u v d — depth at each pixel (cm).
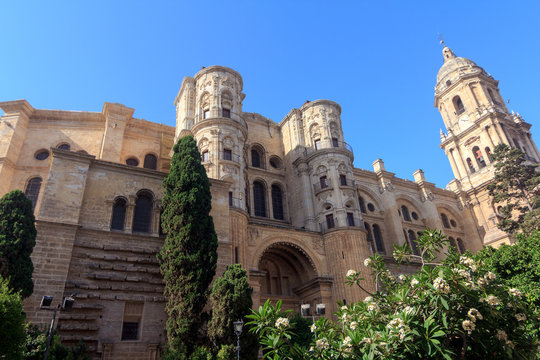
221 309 2280
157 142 4906
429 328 1116
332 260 4009
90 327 2297
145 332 2447
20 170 4088
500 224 4456
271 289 4094
